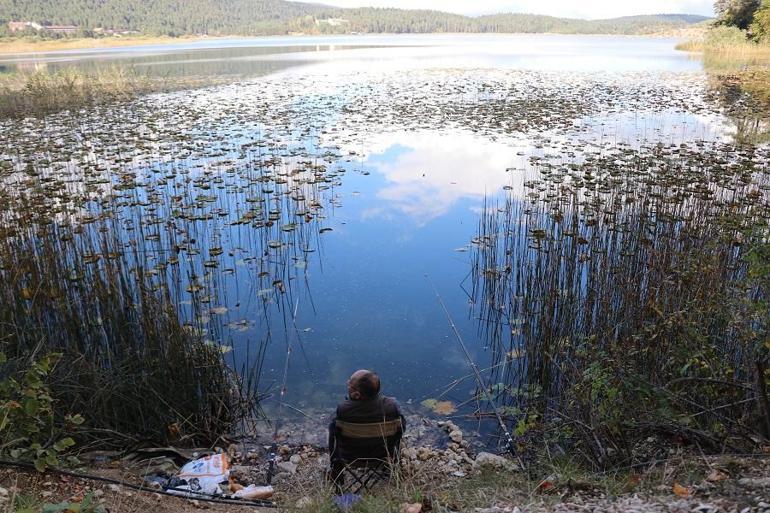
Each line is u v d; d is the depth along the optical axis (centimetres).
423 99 2466
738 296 495
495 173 1383
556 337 655
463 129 1852
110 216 977
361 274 898
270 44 9306
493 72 3628
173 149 1564
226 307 797
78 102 2408
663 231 872
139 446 524
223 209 1141
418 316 778
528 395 604
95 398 520
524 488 425
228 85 3053
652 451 455
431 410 595
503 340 719
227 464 493
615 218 939
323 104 2361
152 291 655
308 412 592
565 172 1212
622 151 1368
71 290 708
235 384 618
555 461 468
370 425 436
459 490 429
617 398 451
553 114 2075
